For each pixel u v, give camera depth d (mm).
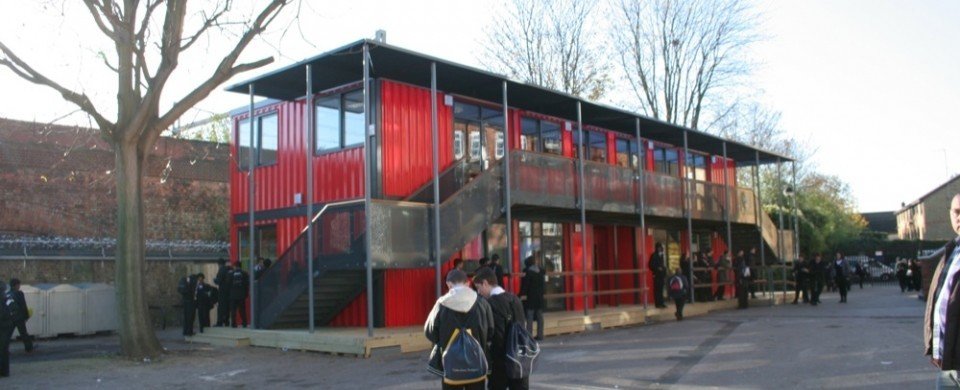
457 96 17922
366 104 13781
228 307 17906
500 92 17734
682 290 19484
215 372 12203
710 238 27875
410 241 14500
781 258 27969
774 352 12602
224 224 29438
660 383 10062
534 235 19859
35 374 12203
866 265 45281
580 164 18188
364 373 11633
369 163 14672
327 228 14750
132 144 14383
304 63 14859
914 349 12469
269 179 19000
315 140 17562
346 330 15367
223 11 14562
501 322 7082
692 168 26859
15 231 24000
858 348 12766
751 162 29875
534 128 20125
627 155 23578
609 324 18344
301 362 13102
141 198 14523
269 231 19172
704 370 11000
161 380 11508
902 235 84562
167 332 20438
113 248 22844
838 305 23750
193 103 14578
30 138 24656
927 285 24953
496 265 15016
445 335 6641
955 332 4875
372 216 13859
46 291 18969
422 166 16828
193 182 28844
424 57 14547
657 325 18484
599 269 22766
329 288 15805
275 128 19016
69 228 25297
